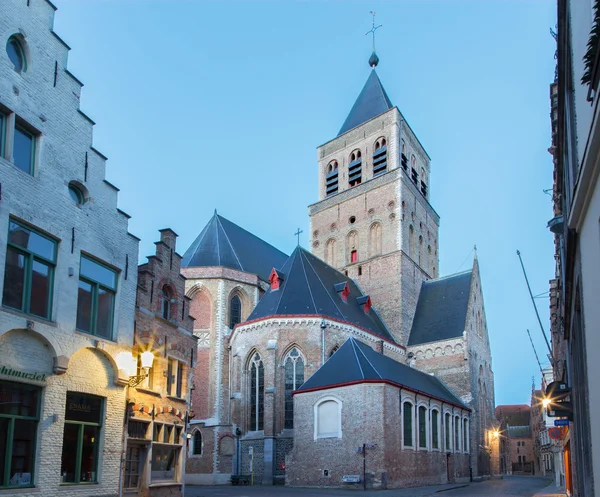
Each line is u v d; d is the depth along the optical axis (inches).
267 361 1685.5
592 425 382.6
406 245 2326.5
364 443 1348.4
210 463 1787.6
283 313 1743.4
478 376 2182.6
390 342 2037.4
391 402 1403.8
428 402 1632.6
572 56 399.9
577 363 553.9
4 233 535.2
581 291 422.9
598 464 359.9
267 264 2336.4
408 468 1437.0
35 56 605.0
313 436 1439.5
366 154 2534.5
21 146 582.9
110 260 703.7
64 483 599.8
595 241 326.3
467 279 2300.7
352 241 2458.2
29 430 561.3
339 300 1974.7
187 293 1982.0
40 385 572.7
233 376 1795.0
